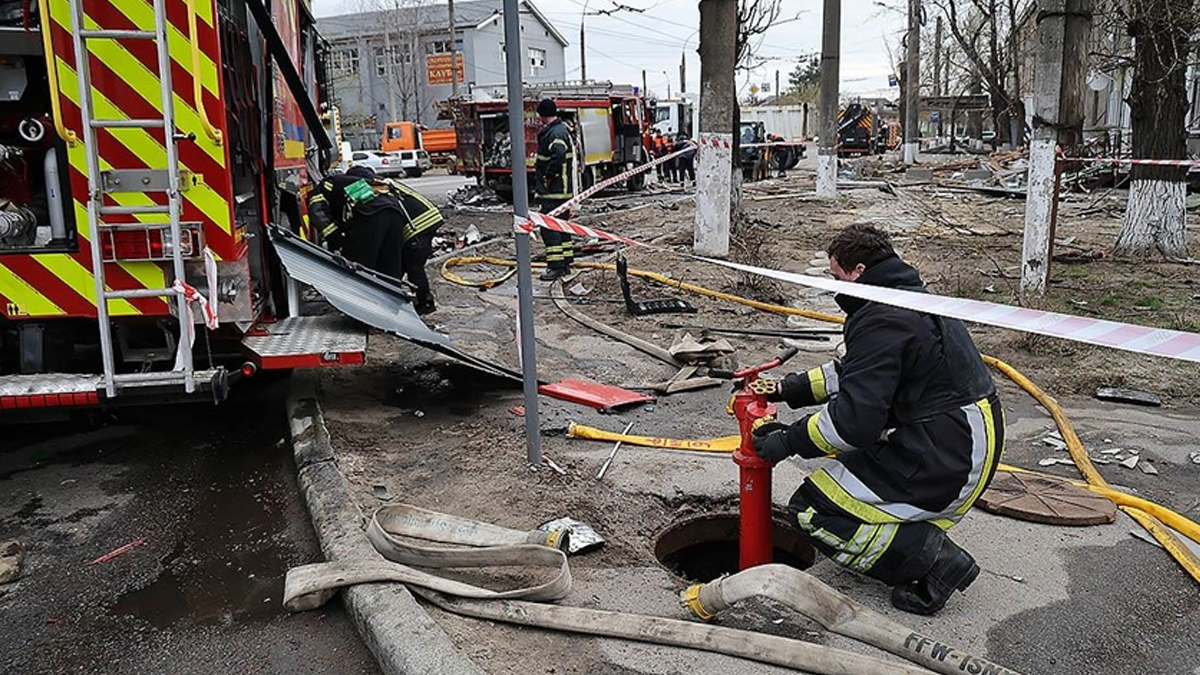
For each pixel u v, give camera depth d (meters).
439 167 40.44
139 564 3.64
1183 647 2.94
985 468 2.99
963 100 37.56
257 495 4.28
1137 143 10.30
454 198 21.33
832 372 3.24
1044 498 3.90
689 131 35.81
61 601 3.37
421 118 58.25
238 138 4.96
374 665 2.91
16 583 3.50
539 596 3.11
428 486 4.18
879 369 2.88
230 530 3.93
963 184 21.16
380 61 59.81
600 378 6.02
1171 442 4.71
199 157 4.12
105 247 4.02
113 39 3.92
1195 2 9.45
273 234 5.56
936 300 2.71
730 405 3.33
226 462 4.69
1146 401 5.29
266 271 5.69
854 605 2.88
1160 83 9.88
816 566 3.47
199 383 4.08
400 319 5.41
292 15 7.14
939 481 2.97
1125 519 3.81
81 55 3.82
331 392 5.66
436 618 3.01
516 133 3.97
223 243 4.21
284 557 3.69
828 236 12.70
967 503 3.04
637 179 24.50
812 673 2.70
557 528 3.49
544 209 9.26
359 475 4.29
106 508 4.15
